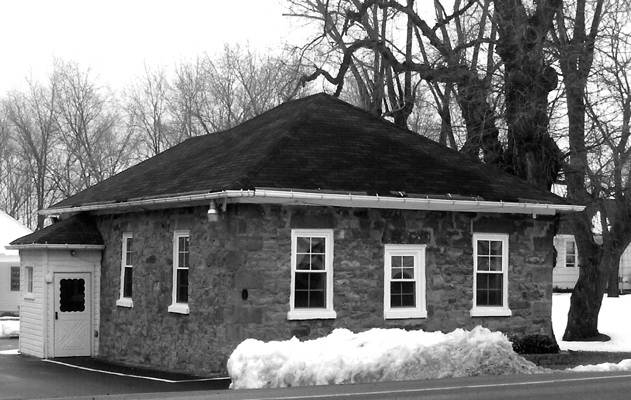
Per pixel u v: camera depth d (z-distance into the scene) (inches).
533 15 1071.0
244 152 872.3
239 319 783.1
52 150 2437.3
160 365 894.4
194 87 2212.1
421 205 851.4
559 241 2076.8
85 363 952.3
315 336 811.4
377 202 825.5
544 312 930.7
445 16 1230.3
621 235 1185.4
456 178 896.3
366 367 672.4
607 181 1130.7
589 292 1191.6
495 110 1095.6
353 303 831.1
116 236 1004.6
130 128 2365.9
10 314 1727.4
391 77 1373.0
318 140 883.4
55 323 1018.1
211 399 565.3
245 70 2169.0
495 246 912.9
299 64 1309.1
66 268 1022.4
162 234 905.5
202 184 820.6
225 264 794.8
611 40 1098.1
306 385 653.3
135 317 949.2
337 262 826.8
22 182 2613.2
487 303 905.5
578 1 1125.7
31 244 1005.2
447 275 879.7
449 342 717.9
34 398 613.9
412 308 862.5
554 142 1101.7
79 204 1033.5
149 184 957.2
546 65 1069.8
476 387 613.6
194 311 839.7
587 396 567.2
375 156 886.4
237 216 789.9
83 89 2402.8
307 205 813.2
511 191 906.7
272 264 797.9
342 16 1242.0
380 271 845.2
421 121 1706.4
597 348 1094.4
